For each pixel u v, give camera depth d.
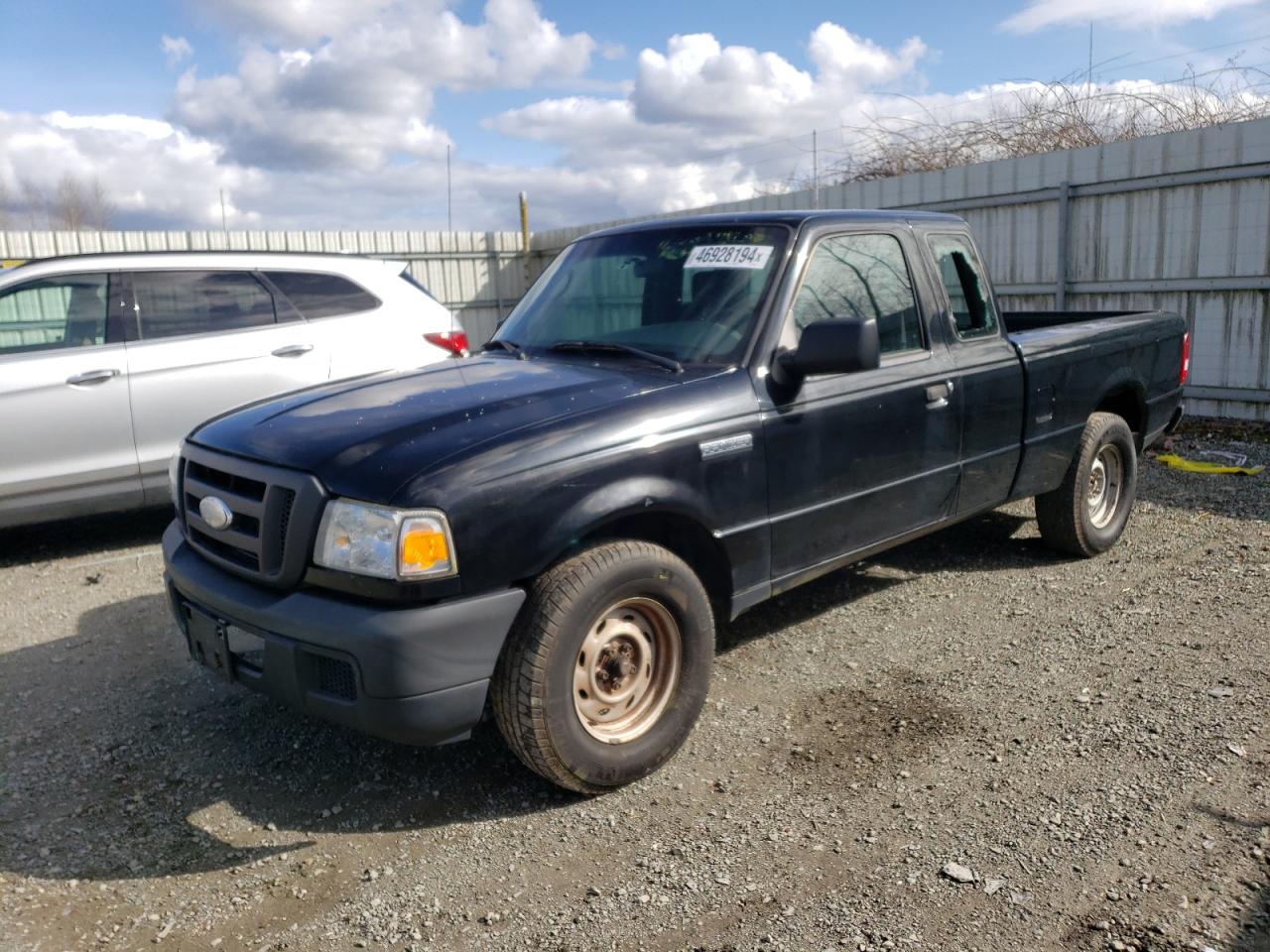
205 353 6.61
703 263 4.17
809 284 4.04
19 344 6.16
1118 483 5.82
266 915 2.80
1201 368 9.64
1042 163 10.50
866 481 4.18
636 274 4.33
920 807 3.16
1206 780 3.19
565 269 4.71
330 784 3.51
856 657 4.40
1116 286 10.09
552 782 3.33
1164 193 9.61
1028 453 5.06
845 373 3.67
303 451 3.18
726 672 4.30
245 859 3.08
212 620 3.29
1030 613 4.84
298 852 3.11
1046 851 2.88
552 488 3.12
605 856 3.01
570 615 3.09
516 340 4.46
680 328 4.01
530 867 2.98
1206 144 9.21
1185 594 4.95
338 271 7.30
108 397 6.30
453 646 2.95
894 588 5.31
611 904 2.77
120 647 4.86
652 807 3.27
